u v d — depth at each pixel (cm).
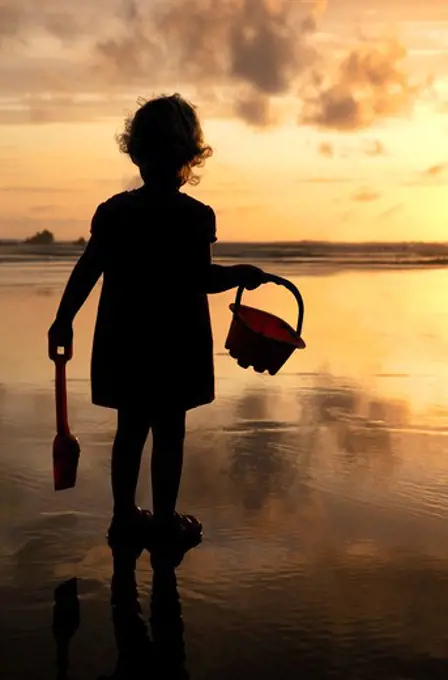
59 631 221
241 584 249
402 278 1264
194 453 372
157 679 199
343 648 214
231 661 207
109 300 290
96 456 366
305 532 287
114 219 287
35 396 477
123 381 288
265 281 296
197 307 293
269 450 378
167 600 238
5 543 278
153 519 289
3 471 346
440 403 470
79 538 282
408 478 341
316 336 700
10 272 1280
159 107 294
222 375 537
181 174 296
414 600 239
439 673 203
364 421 429
